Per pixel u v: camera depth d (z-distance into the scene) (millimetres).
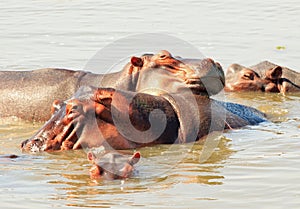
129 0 92750
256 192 30906
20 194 30891
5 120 46562
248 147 38219
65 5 89125
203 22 78188
